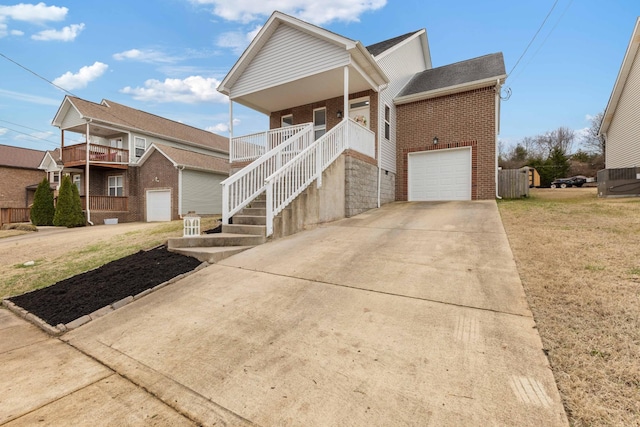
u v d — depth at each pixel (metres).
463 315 2.81
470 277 3.62
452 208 8.48
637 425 1.56
